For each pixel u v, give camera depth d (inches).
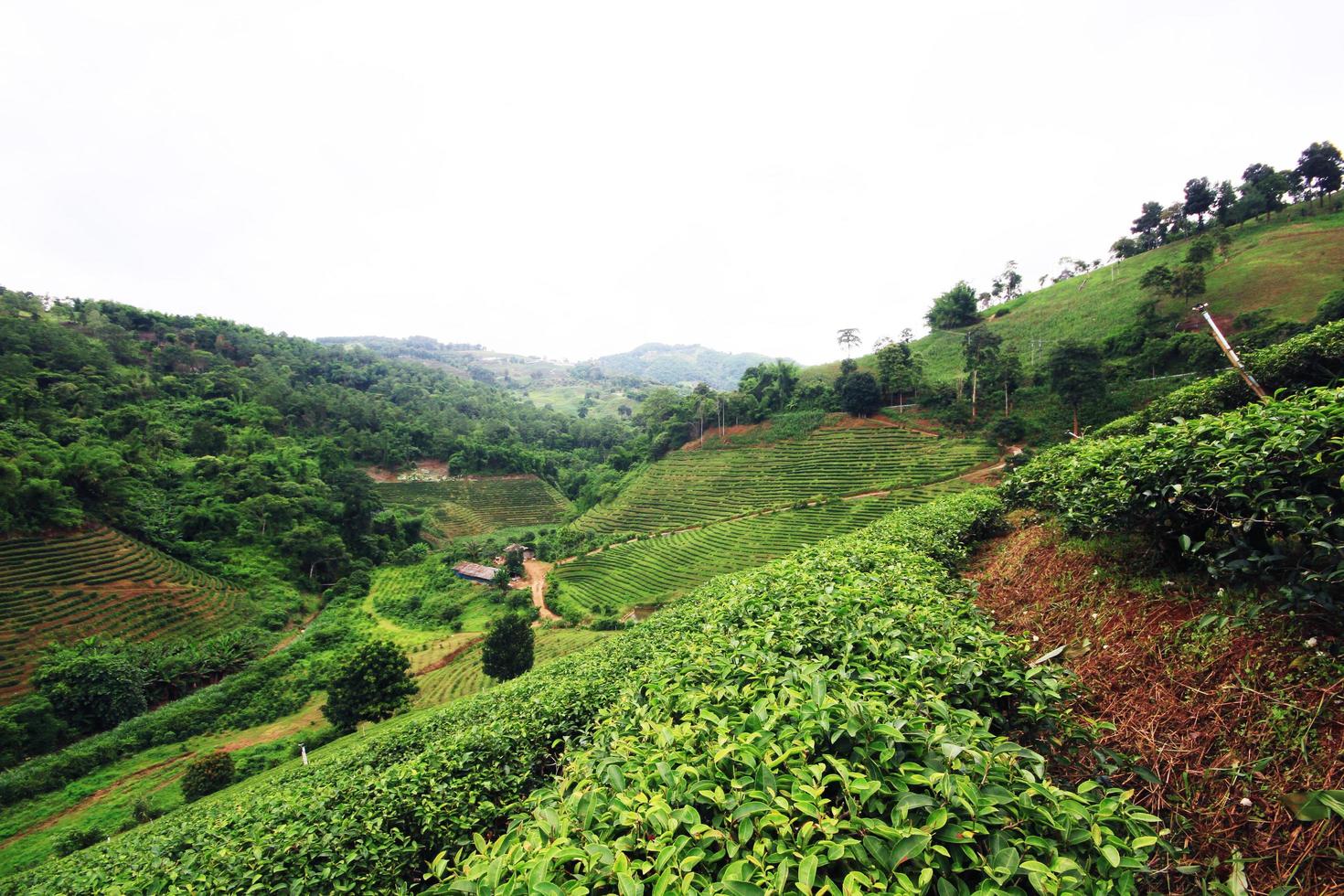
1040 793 85.8
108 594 1775.3
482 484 3993.6
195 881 255.1
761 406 3041.3
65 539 1899.6
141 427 2893.7
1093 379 1946.4
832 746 104.2
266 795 461.7
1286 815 108.1
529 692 457.4
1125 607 206.7
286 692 1561.3
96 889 346.0
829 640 163.9
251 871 249.0
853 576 237.9
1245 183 3051.2
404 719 1124.5
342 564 2544.3
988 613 279.7
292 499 2704.2
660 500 2706.7
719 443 2992.1
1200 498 175.2
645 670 212.5
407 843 257.8
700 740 117.4
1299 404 154.3
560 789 118.6
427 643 1926.7
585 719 306.0
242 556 2313.0
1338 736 113.8
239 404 3636.8
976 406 2388.0
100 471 2169.0
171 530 2253.9
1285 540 155.8
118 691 1398.9
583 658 532.7
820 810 85.7
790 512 2101.4
